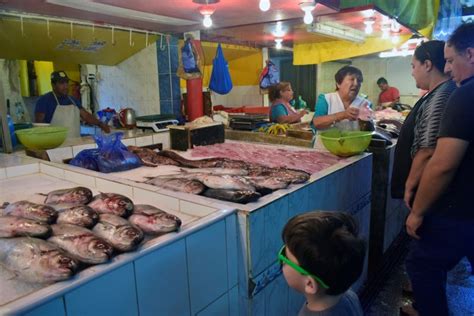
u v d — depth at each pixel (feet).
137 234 3.44
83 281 2.96
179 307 3.87
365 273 8.70
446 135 4.87
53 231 3.53
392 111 16.03
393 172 6.95
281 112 11.71
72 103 10.84
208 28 10.69
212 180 5.20
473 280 8.89
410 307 7.63
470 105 4.67
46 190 6.16
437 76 6.13
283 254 3.23
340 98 9.27
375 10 9.49
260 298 4.92
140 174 6.90
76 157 7.30
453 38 5.18
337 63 24.12
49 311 2.76
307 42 16.15
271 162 7.64
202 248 4.08
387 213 9.51
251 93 18.63
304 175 5.86
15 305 2.63
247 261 4.61
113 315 3.22
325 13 9.43
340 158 7.99
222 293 4.48
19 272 3.10
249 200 4.82
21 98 12.94
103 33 10.03
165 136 10.28
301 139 9.60
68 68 14.16
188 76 11.02
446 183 5.00
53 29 9.07
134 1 7.30
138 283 3.40
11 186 6.42
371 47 15.37
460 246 5.32
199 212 4.72
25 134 7.83
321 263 2.86
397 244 10.62
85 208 3.93
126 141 9.25
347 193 7.38
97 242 3.25
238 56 17.07
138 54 12.09
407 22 12.34
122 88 12.88
